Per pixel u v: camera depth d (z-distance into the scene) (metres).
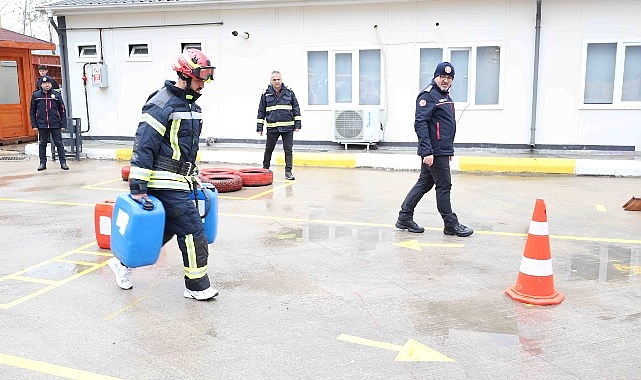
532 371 3.42
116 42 14.27
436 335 3.92
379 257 5.67
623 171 10.17
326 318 4.22
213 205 5.01
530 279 4.51
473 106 12.34
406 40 12.49
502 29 11.96
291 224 7.02
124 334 3.98
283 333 3.98
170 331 4.02
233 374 3.42
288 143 10.02
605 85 11.77
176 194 4.41
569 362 3.53
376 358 3.61
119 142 14.66
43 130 11.39
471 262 5.50
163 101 4.29
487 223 7.03
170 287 4.90
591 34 11.61
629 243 6.13
